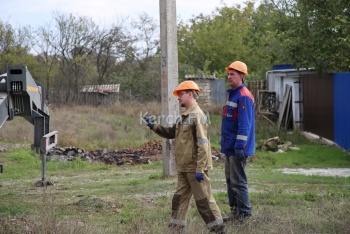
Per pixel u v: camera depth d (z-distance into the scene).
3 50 47.66
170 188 12.87
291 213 9.53
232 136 8.98
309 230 8.27
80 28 50.41
